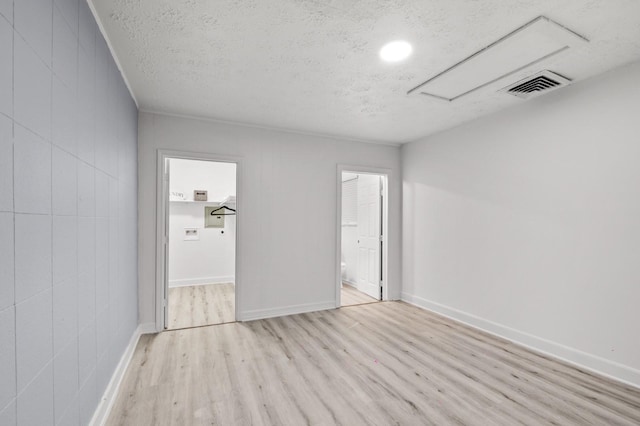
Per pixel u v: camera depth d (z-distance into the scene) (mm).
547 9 1677
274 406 1942
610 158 2320
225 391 2105
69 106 1354
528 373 2367
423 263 4113
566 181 2590
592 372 2377
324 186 4035
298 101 2963
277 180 3771
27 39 1013
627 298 2223
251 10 1698
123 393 2074
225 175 5766
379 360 2580
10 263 919
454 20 1777
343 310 3996
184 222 5492
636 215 2188
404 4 1648
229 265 5770
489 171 3254
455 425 1773
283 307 3777
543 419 1824
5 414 886
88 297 1578
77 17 1445
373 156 4355
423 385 2193
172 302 4371
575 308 2516
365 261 4961
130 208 2684
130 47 2047
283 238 3793
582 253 2479
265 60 2229
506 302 3059
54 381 1195
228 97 2871
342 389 2139
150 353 2684
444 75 2410
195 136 3373
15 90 945
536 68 2289
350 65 2297
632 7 1644
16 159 951
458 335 3146
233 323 3477
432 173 3998
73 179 1396
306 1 1627
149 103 3006
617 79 2289
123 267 2387
